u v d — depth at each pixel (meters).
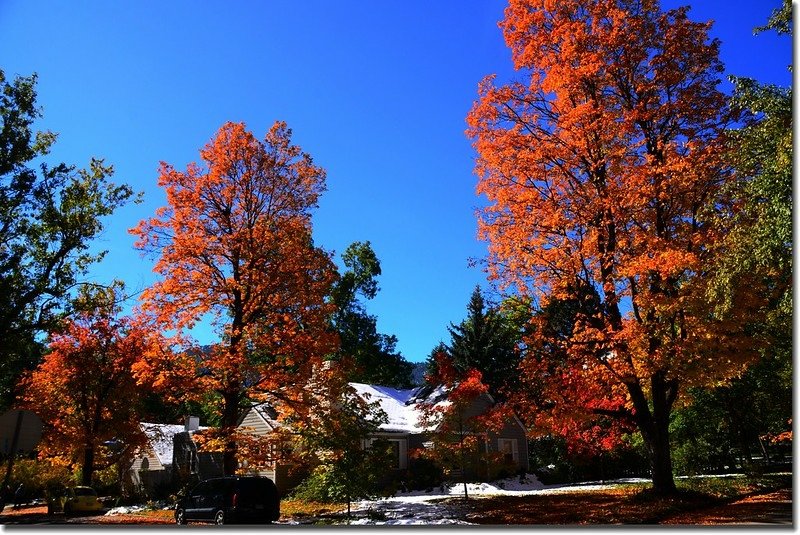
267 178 22.30
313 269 21.95
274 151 22.97
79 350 30.58
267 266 21.55
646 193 16.36
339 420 19.44
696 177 16.09
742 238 12.92
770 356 24.50
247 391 20.92
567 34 17.95
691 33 17.80
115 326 30.98
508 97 19.03
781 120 12.14
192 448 37.97
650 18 18.42
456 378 24.55
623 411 19.72
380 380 56.31
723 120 17.39
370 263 56.62
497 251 19.14
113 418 30.95
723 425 29.64
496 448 34.72
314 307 21.55
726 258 13.28
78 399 30.98
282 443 20.59
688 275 16.97
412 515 18.20
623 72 18.47
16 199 20.94
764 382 26.56
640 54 18.05
